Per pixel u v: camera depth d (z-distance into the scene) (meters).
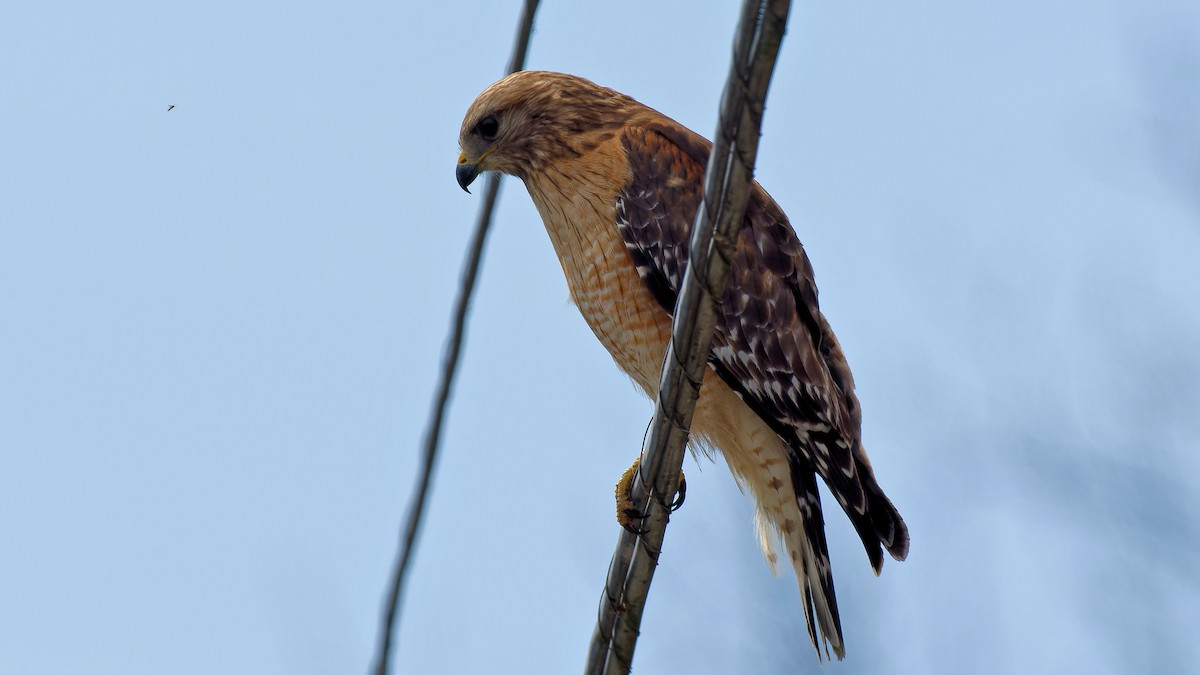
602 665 10.42
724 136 7.66
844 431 12.52
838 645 12.68
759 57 7.29
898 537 12.28
